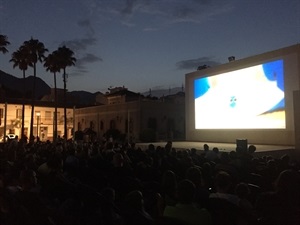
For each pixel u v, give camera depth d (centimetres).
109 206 467
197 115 3219
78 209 470
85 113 5716
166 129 4672
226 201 407
